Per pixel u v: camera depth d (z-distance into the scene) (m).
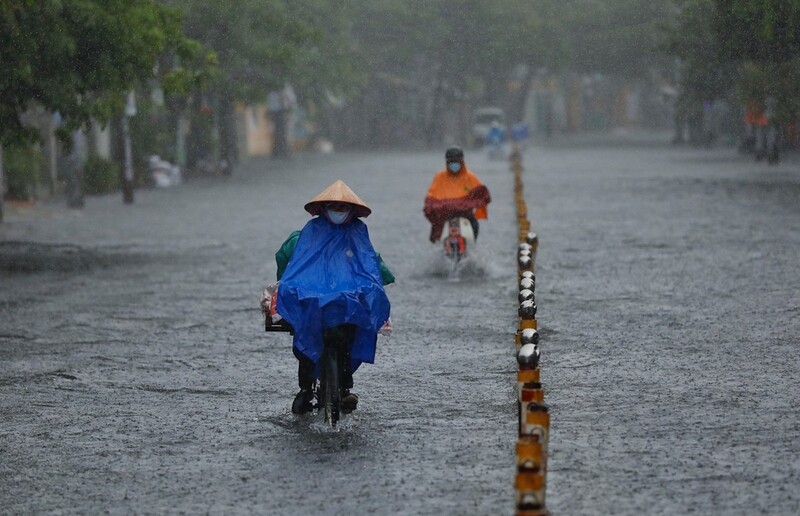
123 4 51.16
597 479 18.81
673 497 17.84
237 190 106.19
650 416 22.84
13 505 18.47
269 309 23.22
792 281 40.25
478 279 43.72
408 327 33.94
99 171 105.94
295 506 17.98
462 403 24.55
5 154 93.38
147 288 43.84
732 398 24.12
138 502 18.44
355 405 23.38
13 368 29.55
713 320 33.31
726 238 54.44
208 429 22.92
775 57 85.12
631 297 37.88
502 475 19.30
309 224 22.92
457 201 45.22
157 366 29.39
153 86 112.88
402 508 17.73
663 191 87.12
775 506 17.34
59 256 55.28
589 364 27.91
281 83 137.50
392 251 53.31
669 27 128.25
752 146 149.25
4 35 47.84
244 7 111.88
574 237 56.81
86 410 24.80
